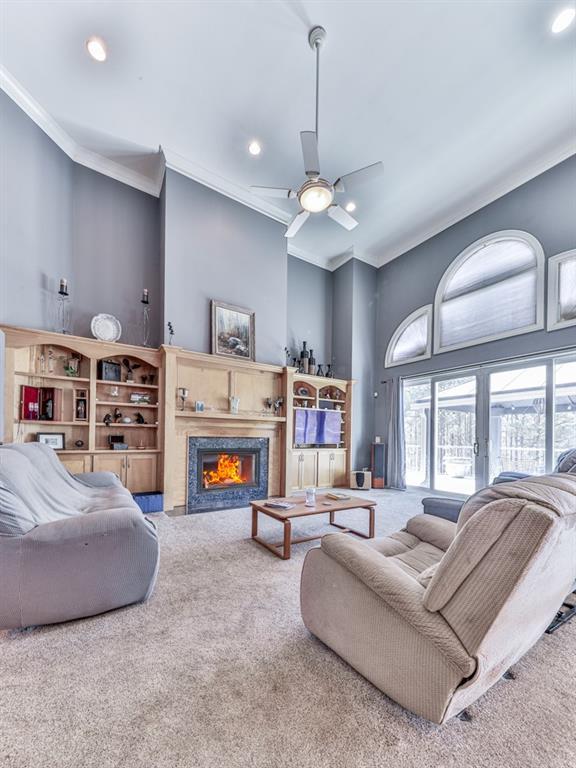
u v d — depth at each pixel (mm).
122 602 1943
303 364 6406
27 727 1196
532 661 1610
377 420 6973
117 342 4410
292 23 2980
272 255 5586
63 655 1578
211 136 4250
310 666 1525
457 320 5609
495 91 3611
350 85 3545
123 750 1117
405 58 3270
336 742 1156
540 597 1189
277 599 2123
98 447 4184
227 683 1416
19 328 3520
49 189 4047
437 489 5797
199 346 4730
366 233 6277
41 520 1952
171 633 1761
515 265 4855
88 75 3465
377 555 1485
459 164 4633
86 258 4484
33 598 1744
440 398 5883
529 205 4680
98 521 1905
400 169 4715
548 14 2912
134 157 4613
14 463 2105
